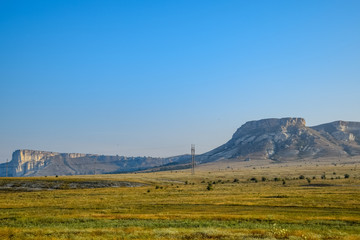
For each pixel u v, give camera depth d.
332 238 35.84
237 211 60.19
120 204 72.75
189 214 55.66
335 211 58.78
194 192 104.25
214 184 156.25
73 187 136.75
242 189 115.88
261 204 68.69
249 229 40.97
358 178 167.00
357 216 52.84
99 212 61.03
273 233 37.81
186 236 36.38
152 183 161.75
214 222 47.66
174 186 142.25
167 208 65.94
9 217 53.97
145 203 73.94
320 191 97.44
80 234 37.50
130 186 147.50
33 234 37.94
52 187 134.00
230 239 34.88
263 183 153.50
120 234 37.66
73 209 65.69
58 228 42.28
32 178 155.50
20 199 87.38
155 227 43.53
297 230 40.12
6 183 135.62
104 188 130.50
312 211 59.06
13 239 35.28
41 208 67.44
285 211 59.56
